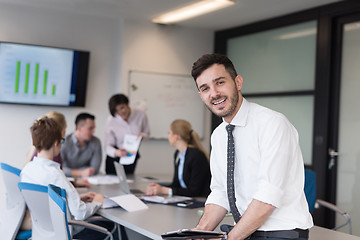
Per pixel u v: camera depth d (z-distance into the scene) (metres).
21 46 5.21
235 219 1.81
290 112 5.35
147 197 3.23
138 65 5.90
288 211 1.69
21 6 5.28
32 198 2.47
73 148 4.39
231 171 1.80
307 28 5.13
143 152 6.01
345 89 4.75
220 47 6.44
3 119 5.24
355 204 4.61
